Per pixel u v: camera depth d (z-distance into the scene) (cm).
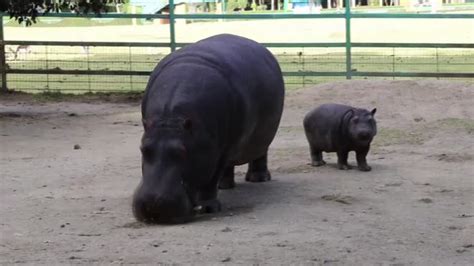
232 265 605
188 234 704
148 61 2500
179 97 754
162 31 3612
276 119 900
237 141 809
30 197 898
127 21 4691
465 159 1118
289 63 2464
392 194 889
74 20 4506
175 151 728
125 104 1930
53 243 686
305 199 868
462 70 2323
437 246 665
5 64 2119
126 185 966
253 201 863
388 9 3922
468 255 638
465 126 1411
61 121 1622
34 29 4062
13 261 629
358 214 788
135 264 614
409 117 1547
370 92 1775
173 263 613
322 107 1080
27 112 1772
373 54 2567
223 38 874
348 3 1984
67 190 939
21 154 1216
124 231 725
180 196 732
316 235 698
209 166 768
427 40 3055
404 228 728
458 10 3744
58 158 1178
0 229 743
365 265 607
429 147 1230
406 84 1831
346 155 1060
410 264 611
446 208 816
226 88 786
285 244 665
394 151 1203
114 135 1427
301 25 3975
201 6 4384
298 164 1114
